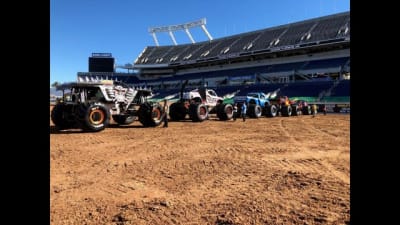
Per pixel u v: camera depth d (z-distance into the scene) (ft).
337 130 43.34
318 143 30.27
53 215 11.69
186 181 16.57
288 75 148.87
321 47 147.64
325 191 14.65
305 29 163.43
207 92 63.10
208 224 10.91
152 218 11.46
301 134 38.14
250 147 27.58
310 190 14.84
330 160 22.08
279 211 12.10
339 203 12.94
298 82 132.77
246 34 195.93
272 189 15.05
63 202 13.19
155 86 207.82
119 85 44.91
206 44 214.48
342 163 21.06
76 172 18.37
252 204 12.92
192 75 200.54
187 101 59.57
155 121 44.88
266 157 23.03
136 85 213.87
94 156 23.24
